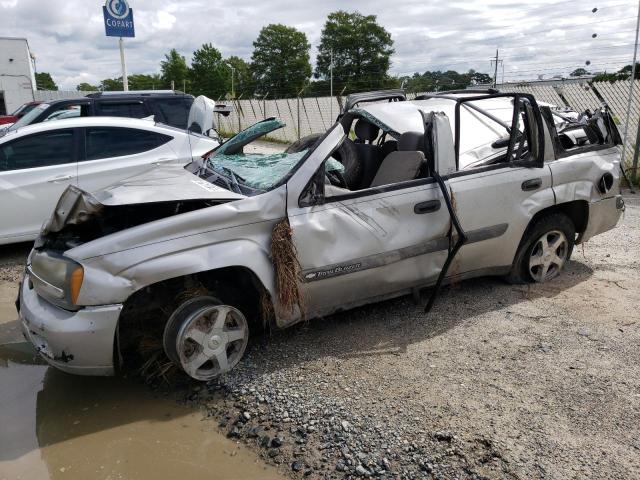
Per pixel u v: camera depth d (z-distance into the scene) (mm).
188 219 3396
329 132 3939
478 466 2729
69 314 3268
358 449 2889
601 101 11289
